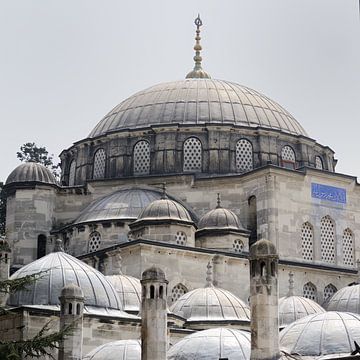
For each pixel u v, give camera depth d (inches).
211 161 4650.6
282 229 4320.9
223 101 4906.5
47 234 4584.2
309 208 4426.7
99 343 3206.2
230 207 4488.2
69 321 2881.4
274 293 2429.9
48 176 4685.0
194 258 3978.8
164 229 4057.6
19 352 2183.8
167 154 4675.2
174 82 5123.0
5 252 3250.5
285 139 4835.1
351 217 4564.5
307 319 2920.8
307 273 4266.7
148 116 4859.7
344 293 3966.5
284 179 4389.8
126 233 4237.2
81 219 4404.5
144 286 2687.0
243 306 3671.3
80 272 3353.8
